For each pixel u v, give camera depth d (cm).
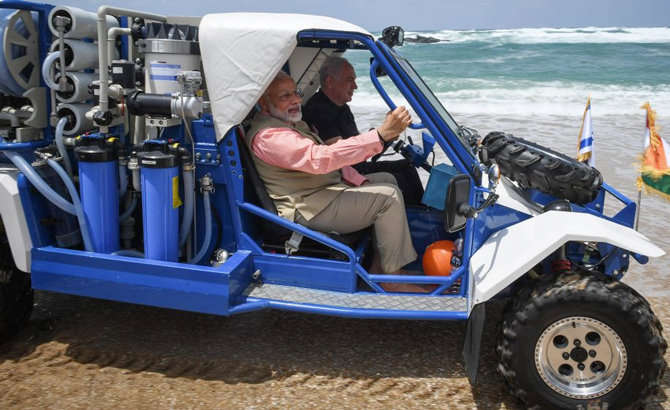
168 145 310
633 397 273
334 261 318
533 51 3666
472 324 293
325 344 352
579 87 2125
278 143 313
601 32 5291
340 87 383
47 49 326
